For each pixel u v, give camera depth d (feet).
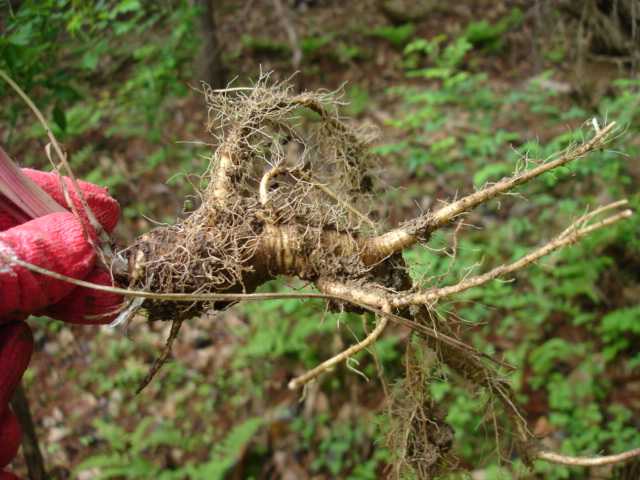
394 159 13.99
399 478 4.54
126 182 13.82
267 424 9.79
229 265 3.88
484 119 13.51
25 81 6.41
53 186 3.99
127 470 9.33
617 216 3.29
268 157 6.16
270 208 4.07
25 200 3.74
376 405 9.80
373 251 4.23
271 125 4.61
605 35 11.35
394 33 20.31
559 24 13.11
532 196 12.25
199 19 15.03
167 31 14.58
